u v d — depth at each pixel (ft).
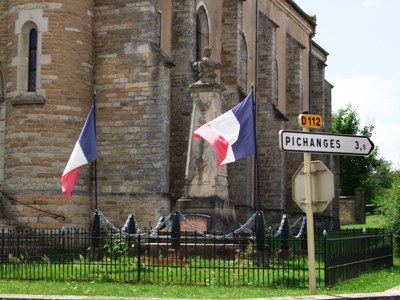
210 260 66.54
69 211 98.99
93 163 103.91
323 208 52.11
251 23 149.69
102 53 105.19
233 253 75.36
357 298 49.39
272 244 78.07
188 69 115.75
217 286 60.23
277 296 53.67
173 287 59.52
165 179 102.12
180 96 115.75
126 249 74.38
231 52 134.92
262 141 148.77
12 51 102.78
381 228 98.32
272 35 151.12
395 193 103.86
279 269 65.62
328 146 51.93
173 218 75.56
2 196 101.09
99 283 61.82
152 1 103.91
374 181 283.59
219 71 134.82
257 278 63.05
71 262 69.00
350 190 263.90
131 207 101.81
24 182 99.30
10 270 68.28
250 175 134.82
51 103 100.17
